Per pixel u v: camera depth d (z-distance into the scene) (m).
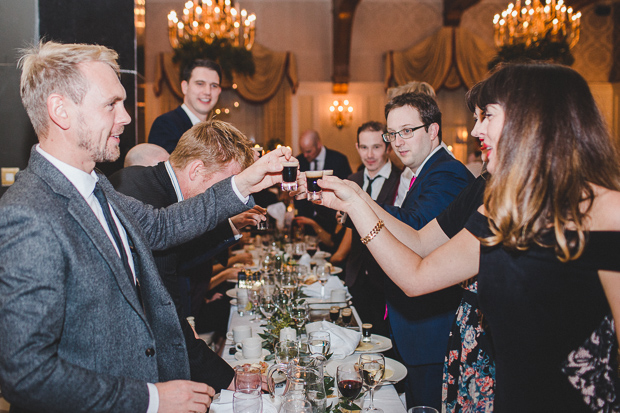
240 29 9.69
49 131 1.21
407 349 1.98
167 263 1.81
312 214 5.71
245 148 2.01
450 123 10.16
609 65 10.09
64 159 1.22
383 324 3.14
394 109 2.30
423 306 1.95
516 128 1.13
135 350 1.22
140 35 3.72
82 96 1.19
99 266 1.17
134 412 1.12
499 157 1.15
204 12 7.09
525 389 1.14
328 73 10.24
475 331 1.45
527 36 7.02
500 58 6.59
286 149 1.66
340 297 2.95
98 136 1.23
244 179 1.65
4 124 3.26
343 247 4.46
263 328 2.47
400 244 1.43
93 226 1.18
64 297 1.08
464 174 2.14
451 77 10.02
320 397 1.41
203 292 2.80
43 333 1.02
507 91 1.16
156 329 1.36
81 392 1.05
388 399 1.62
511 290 1.15
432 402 1.95
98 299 1.15
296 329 2.18
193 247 2.28
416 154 2.29
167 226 1.60
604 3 10.05
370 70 10.23
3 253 1.03
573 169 1.08
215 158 1.92
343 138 10.23
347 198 1.46
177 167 1.96
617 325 1.05
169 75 9.59
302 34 10.16
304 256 4.05
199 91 3.59
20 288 1.01
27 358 1.00
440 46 9.95
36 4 3.32
